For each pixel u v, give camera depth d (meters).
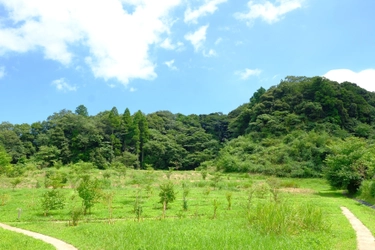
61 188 39.50
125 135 91.88
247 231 14.93
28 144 85.81
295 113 84.06
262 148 73.31
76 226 18.78
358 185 37.19
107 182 42.59
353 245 12.91
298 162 60.75
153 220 19.78
